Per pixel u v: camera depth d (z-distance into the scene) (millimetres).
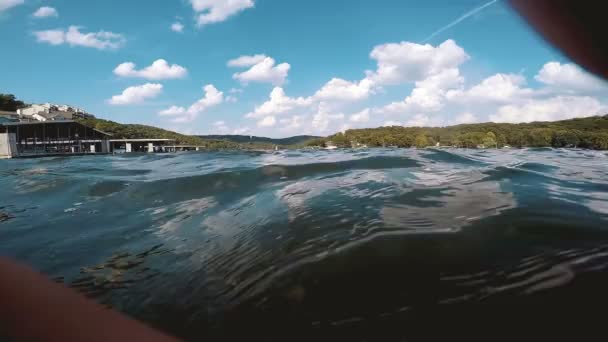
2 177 5684
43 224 2979
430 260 1775
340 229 2271
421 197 3033
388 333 1283
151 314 1493
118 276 1876
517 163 5676
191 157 9953
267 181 4332
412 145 102312
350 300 1493
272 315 1435
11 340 658
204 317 1449
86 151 35125
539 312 1326
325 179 4258
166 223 2844
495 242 1951
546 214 2391
